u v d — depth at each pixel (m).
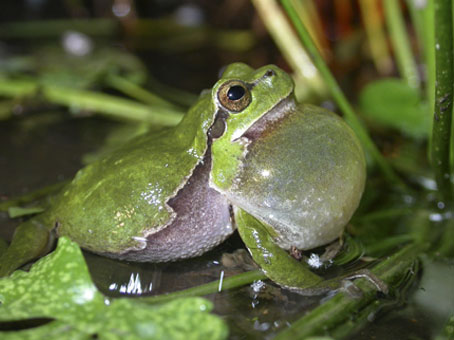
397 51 0.27
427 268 0.21
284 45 0.27
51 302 0.18
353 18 0.34
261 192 0.20
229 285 0.20
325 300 0.20
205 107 0.20
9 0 0.40
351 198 0.20
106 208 0.20
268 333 0.19
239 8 0.38
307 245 0.20
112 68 0.31
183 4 0.39
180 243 0.20
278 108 0.20
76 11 0.39
